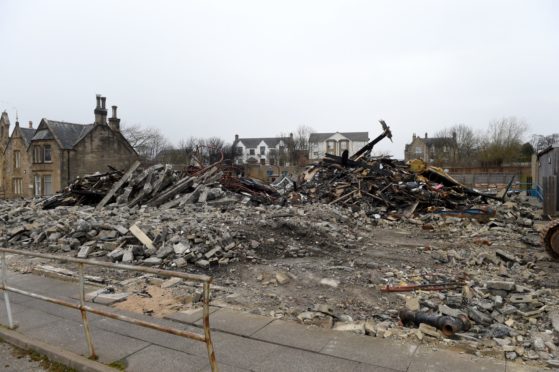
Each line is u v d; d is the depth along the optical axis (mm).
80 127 43219
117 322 5410
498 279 7559
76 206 16250
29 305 6152
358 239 11656
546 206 16109
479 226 14242
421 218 15641
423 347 4500
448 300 6172
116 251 9141
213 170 19688
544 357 4336
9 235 11336
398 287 6922
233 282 7383
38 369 4398
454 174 44062
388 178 19406
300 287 7105
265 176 56156
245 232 10422
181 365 4199
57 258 4570
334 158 23266
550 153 21172
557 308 5957
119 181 16797
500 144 52656
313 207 15953
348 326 5164
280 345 4594
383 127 24969
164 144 74750
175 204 16031
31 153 41688
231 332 4973
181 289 6809
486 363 4098
